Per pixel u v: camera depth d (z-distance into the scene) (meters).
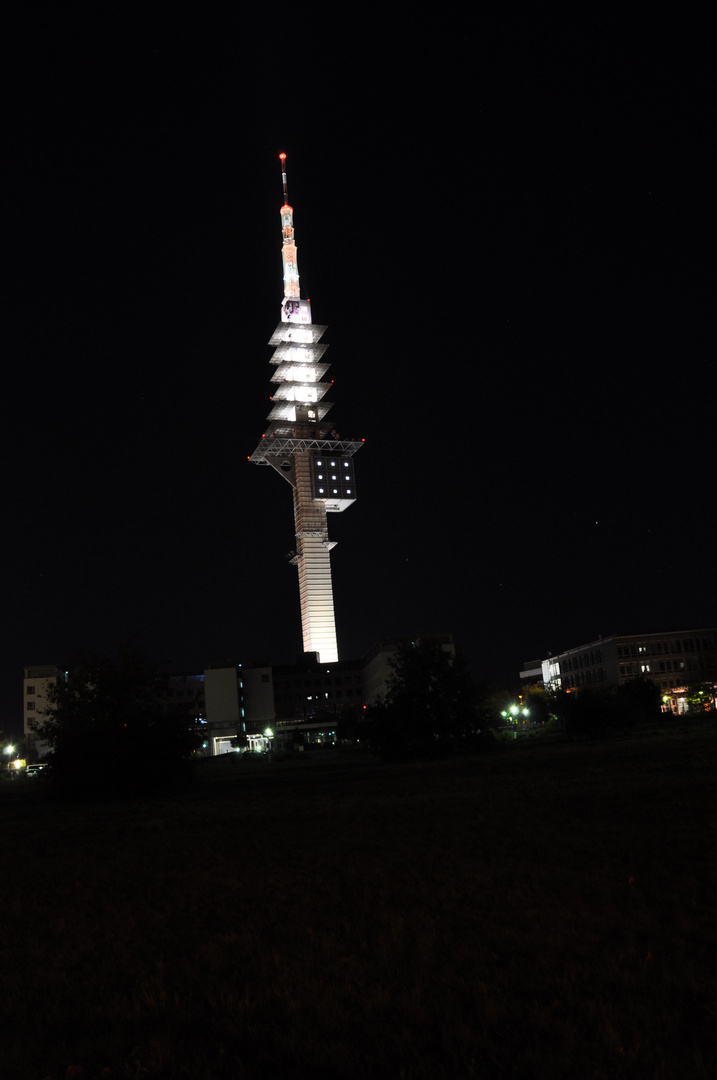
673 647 153.25
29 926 11.99
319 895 12.54
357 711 109.56
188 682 174.25
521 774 33.97
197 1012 7.43
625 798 21.91
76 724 44.53
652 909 10.23
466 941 9.25
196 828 23.89
